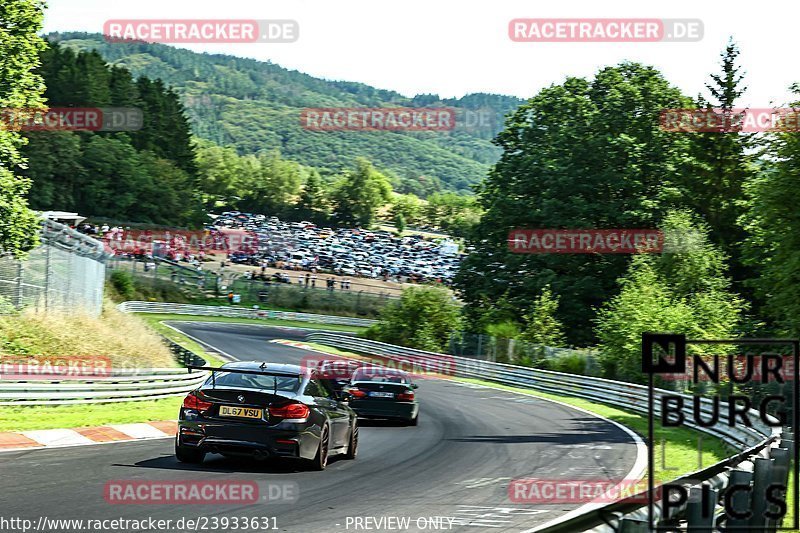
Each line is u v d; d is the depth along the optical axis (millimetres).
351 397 27047
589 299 67375
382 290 136125
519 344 56938
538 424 29109
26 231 34406
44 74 150000
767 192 36281
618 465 18484
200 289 106125
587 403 40719
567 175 68688
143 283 101438
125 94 170250
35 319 35594
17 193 34375
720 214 70625
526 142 75688
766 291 37250
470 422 29062
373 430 25531
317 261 149500
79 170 133125
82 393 25438
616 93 72188
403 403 26969
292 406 14836
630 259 67500
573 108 73938
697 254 53250
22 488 11812
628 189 69438
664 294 48719
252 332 80875
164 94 183250
